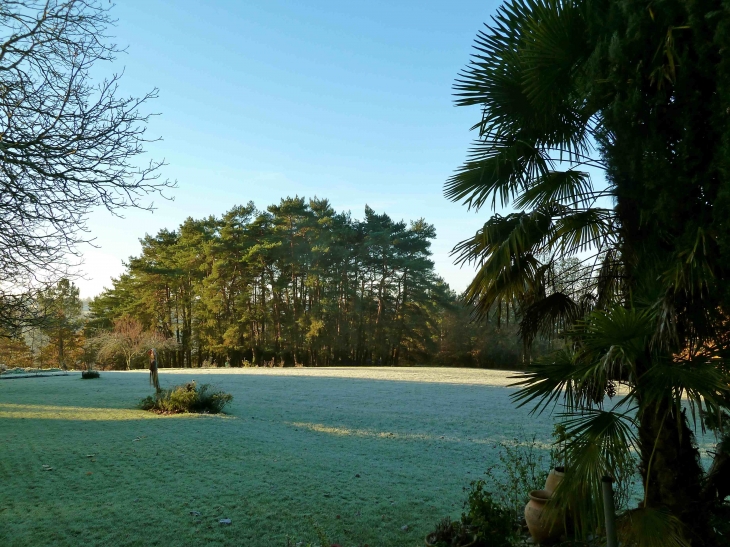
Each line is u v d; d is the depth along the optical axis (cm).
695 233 344
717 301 337
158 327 5738
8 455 969
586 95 393
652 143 359
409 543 578
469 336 5197
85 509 666
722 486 420
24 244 475
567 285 493
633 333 356
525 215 462
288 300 5791
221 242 5466
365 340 5722
